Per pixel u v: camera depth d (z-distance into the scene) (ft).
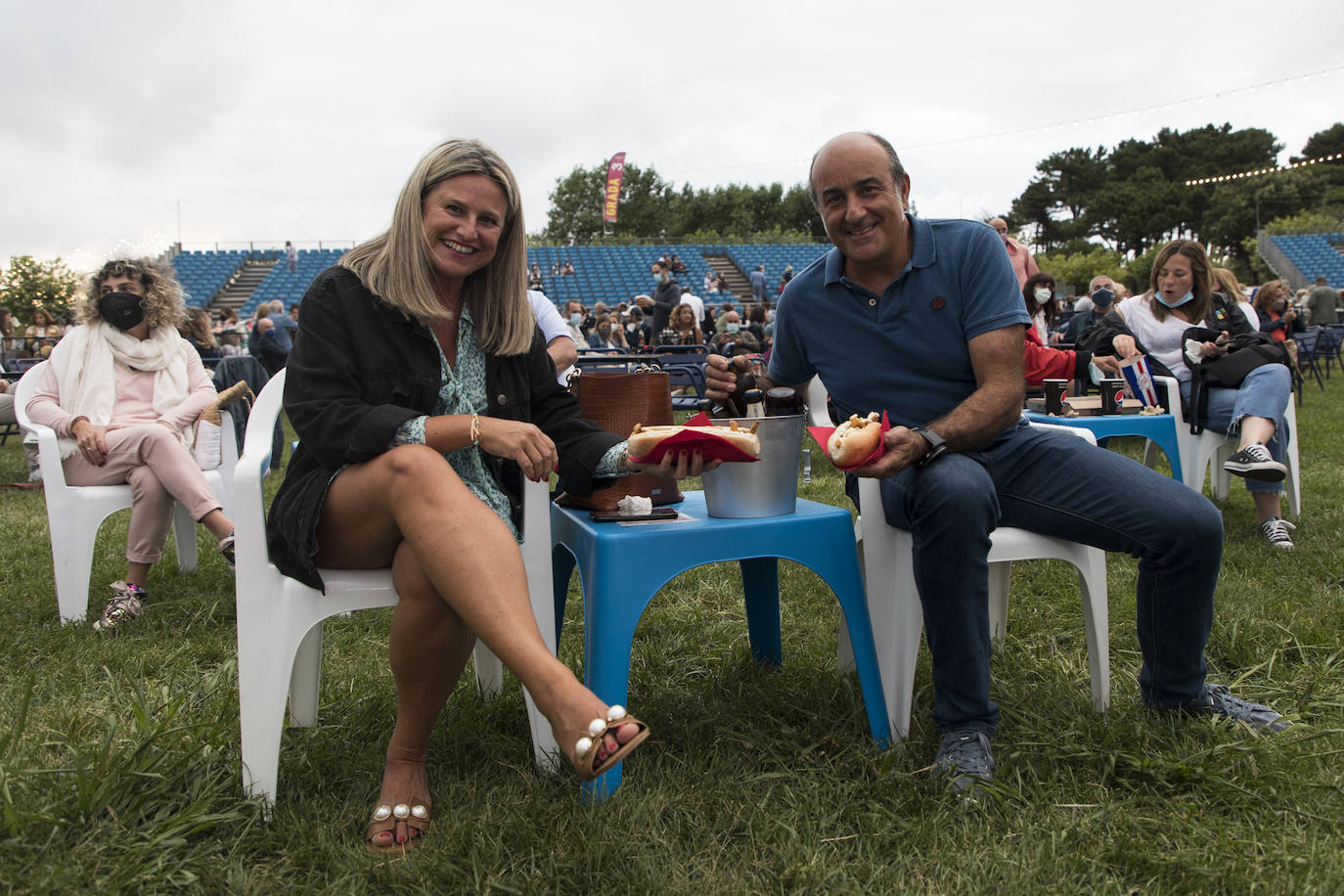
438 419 5.02
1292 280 105.70
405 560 4.87
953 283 6.10
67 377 9.64
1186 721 5.99
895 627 5.92
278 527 5.14
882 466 5.31
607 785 5.18
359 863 4.50
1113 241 202.28
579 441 5.79
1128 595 9.02
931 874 4.44
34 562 11.22
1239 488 14.25
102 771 5.03
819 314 6.56
